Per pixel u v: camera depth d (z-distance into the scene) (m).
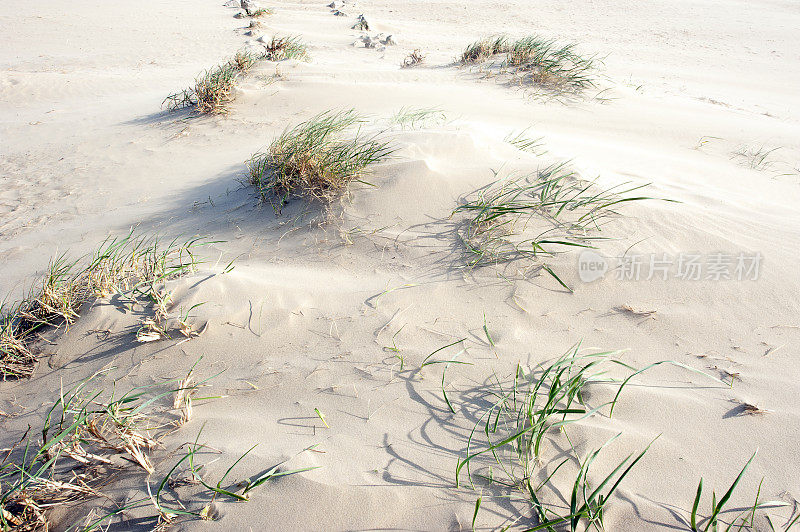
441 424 2.02
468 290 2.72
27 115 7.57
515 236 3.00
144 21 15.53
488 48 9.04
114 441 2.04
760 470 1.79
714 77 10.04
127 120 6.97
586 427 1.96
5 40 13.05
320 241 3.23
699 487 1.56
